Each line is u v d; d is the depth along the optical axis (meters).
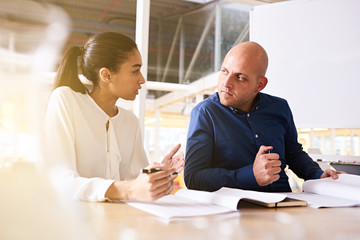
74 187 0.73
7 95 0.20
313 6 2.69
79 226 0.25
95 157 1.08
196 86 7.74
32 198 0.22
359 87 2.55
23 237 0.21
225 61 1.35
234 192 0.86
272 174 0.97
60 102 1.01
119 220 0.54
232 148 1.36
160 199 0.79
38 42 0.20
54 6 0.20
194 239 0.44
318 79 2.65
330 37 2.64
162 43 8.94
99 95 1.15
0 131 0.21
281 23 2.77
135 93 1.15
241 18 7.41
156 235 0.45
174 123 9.85
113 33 1.11
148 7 2.78
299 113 2.68
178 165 0.91
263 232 0.49
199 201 0.78
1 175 0.21
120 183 0.74
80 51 1.14
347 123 2.56
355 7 2.59
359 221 0.61
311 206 0.77
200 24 8.17
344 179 1.03
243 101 1.35
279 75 2.74
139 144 1.31
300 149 1.54
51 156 0.24
